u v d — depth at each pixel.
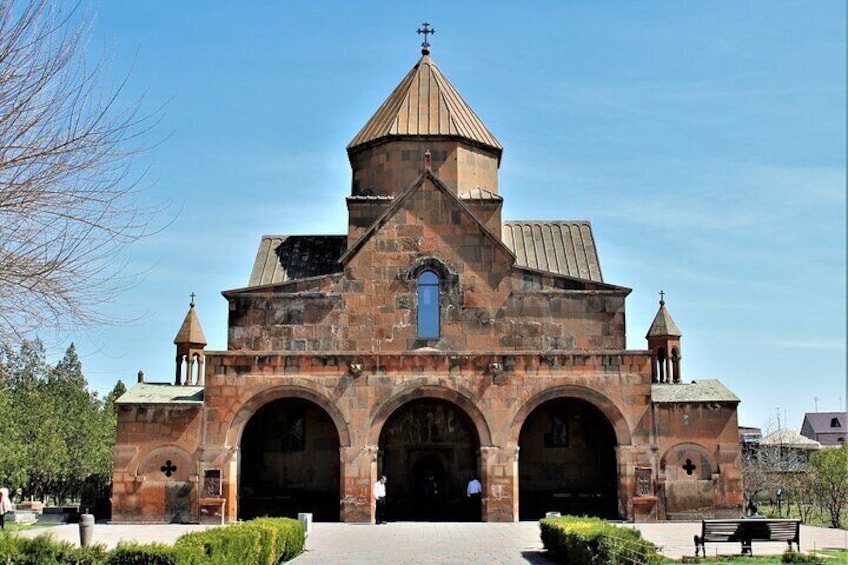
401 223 35.19
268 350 34.31
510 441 33.03
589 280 35.38
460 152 39.09
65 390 65.69
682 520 32.53
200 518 32.53
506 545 26.08
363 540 27.39
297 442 35.78
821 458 39.25
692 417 33.16
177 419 33.28
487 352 33.50
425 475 36.22
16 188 16.14
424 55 42.47
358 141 40.16
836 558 22.67
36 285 16.64
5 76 15.87
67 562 16.59
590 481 35.44
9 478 51.50
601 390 33.28
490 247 35.06
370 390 33.34
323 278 34.88
